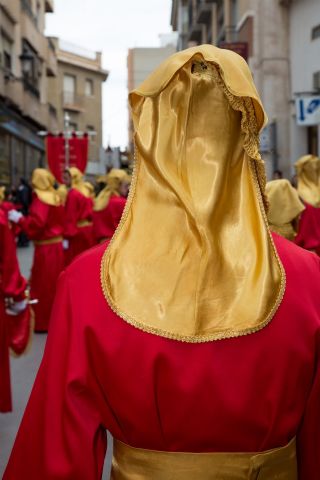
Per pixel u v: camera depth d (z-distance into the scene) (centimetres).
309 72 1681
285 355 155
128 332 155
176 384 152
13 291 467
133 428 158
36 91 2752
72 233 895
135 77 6197
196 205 163
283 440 160
